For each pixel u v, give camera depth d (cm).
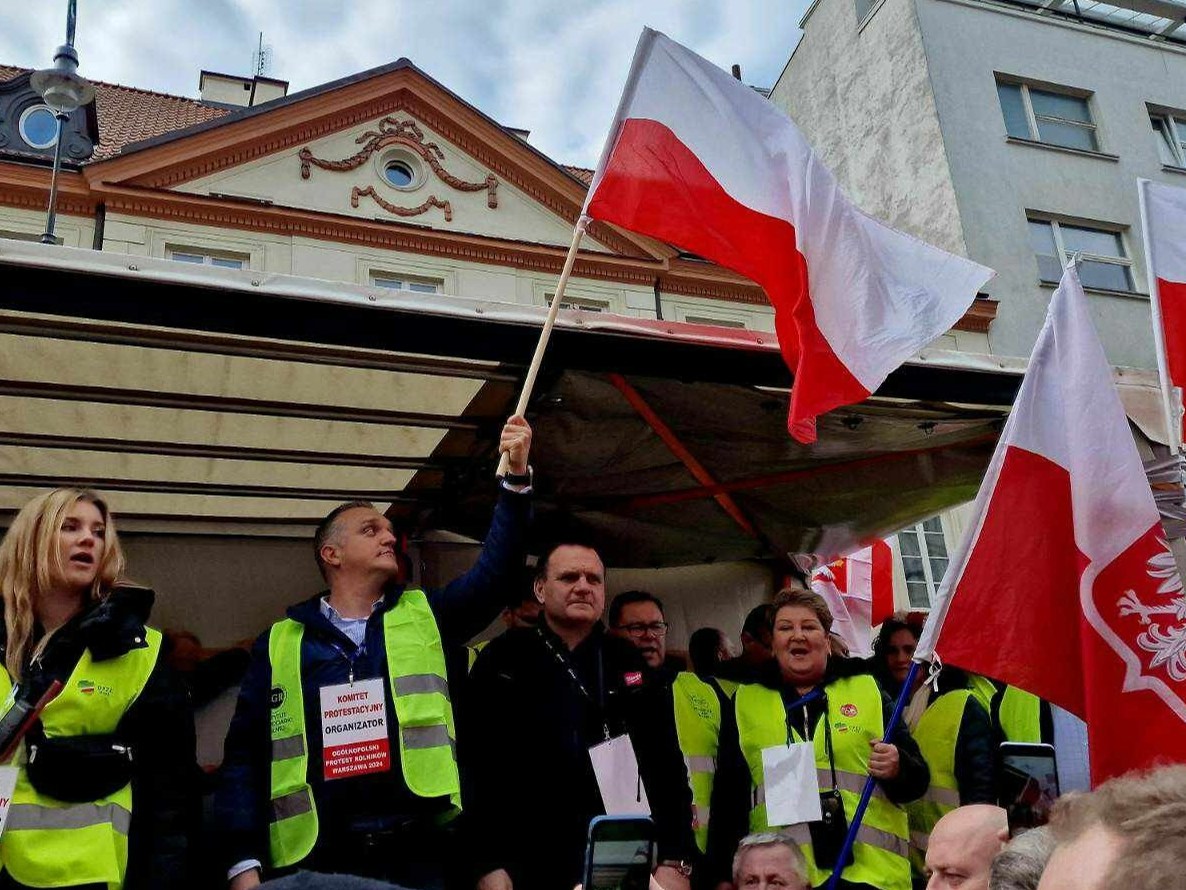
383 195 1363
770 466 565
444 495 586
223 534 609
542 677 350
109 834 248
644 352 408
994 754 405
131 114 1641
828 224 391
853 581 782
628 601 455
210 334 371
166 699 272
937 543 1378
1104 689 322
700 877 370
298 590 616
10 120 1238
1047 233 1677
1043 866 161
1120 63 1856
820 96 1978
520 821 325
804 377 365
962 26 1758
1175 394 483
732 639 701
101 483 524
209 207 1235
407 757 291
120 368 399
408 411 460
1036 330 1554
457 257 1351
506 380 429
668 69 404
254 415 450
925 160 1670
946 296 389
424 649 312
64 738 251
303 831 280
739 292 1466
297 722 293
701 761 399
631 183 384
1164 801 94
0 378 397
